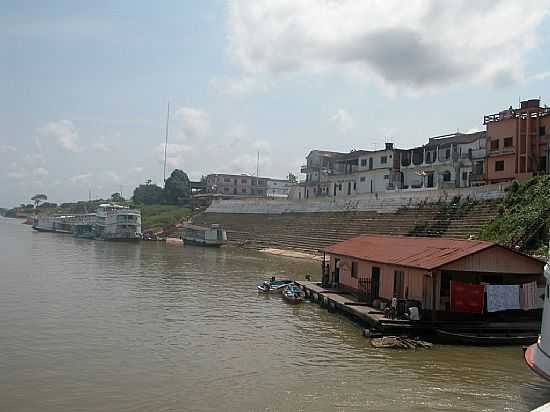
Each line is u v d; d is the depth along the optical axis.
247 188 160.88
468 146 76.81
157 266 59.16
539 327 25.20
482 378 19.75
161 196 160.38
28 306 32.81
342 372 20.42
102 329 27.19
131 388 18.44
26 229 158.62
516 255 25.64
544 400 17.58
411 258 27.80
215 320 30.05
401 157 90.69
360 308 29.02
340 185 101.69
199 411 16.44
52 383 18.88
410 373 20.30
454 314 25.67
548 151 57.66
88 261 63.00
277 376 19.89
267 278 49.78
